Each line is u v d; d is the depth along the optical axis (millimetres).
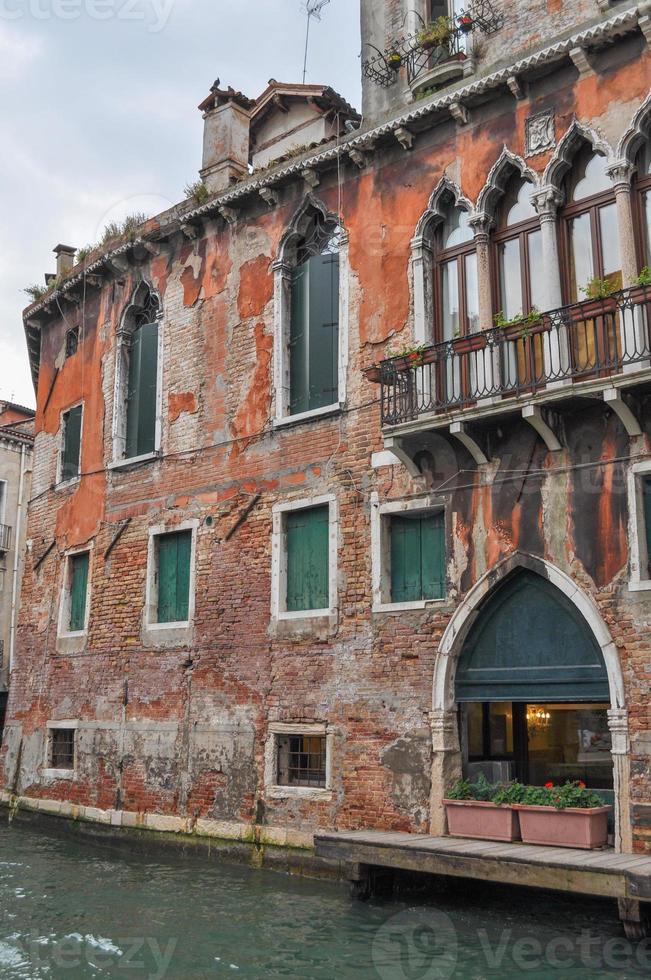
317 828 11453
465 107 11438
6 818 16375
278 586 12570
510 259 11133
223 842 12406
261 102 16000
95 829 14266
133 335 16047
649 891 7664
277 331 13344
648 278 9281
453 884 10336
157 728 13734
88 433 16484
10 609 29219
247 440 13453
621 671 9398
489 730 10930
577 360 9891
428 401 11055
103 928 9164
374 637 11406
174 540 14406
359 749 11273
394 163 12320
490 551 10570
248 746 12469
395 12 12945
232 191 14000
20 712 16844
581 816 9023
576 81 10641
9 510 29516
